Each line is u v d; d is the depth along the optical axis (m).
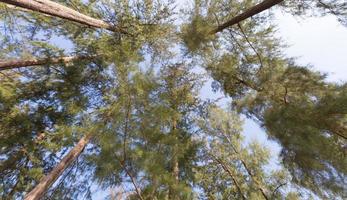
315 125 4.88
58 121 8.89
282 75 6.52
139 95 5.21
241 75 8.88
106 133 4.82
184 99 10.45
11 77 9.05
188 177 8.36
